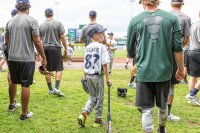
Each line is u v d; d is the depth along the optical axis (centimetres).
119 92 871
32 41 624
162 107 456
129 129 590
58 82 845
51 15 855
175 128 601
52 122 621
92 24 757
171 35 430
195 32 800
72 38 2670
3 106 727
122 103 802
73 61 2175
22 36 609
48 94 871
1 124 602
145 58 432
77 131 573
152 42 427
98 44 577
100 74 578
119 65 1931
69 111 702
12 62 614
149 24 429
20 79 620
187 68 827
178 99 866
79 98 827
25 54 611
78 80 1182
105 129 585
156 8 440
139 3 460
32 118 642
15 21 617
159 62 426
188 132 581
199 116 695
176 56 439
